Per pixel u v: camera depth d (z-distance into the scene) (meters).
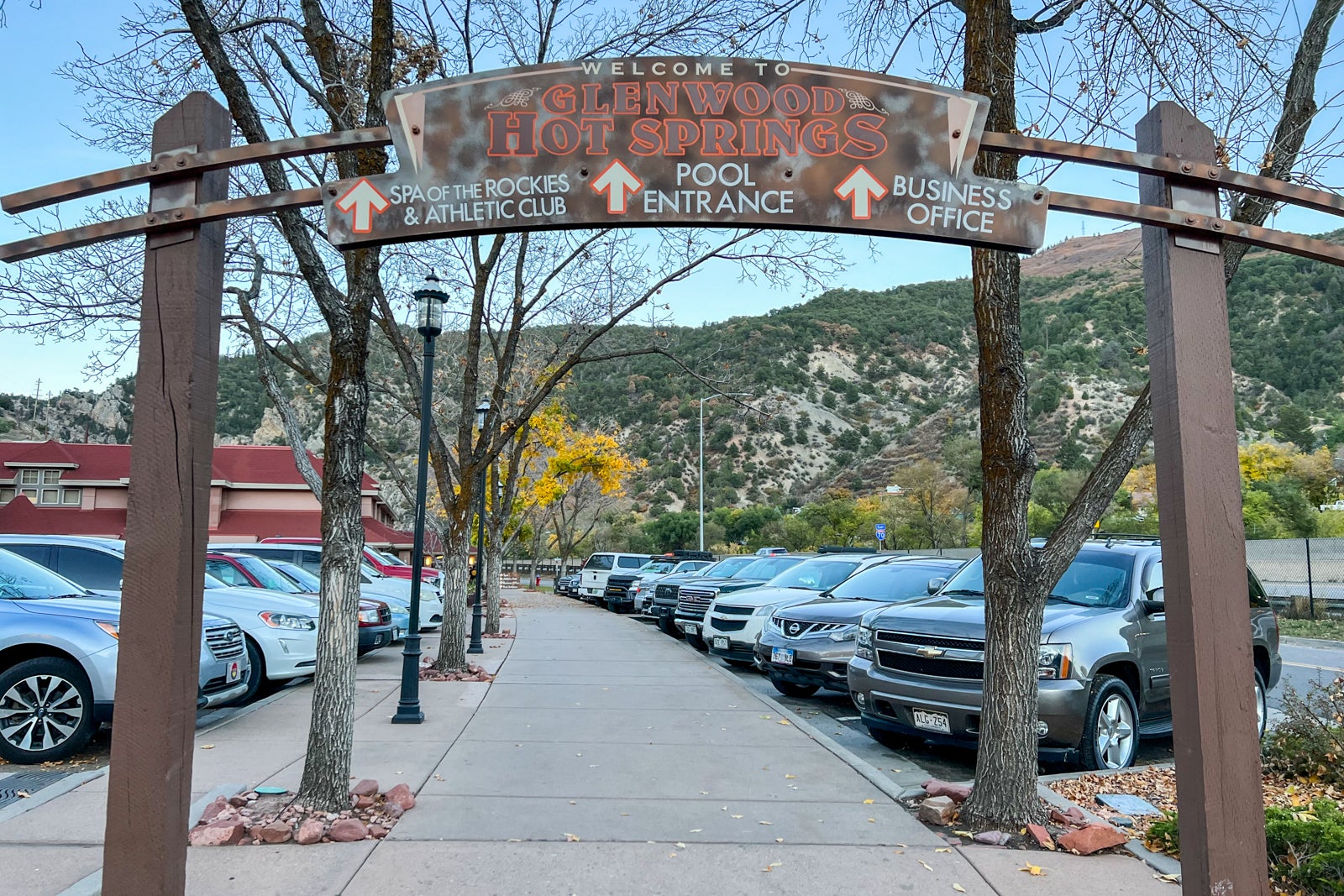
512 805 5.95
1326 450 52.62
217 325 3.84
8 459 37.47
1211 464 3.71
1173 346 3.78
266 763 6.89
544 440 32.97
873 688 7.67
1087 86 6.39
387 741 8.01
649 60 3.93
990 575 5.61
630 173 3.89
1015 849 5.15
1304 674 13.08
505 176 3.89
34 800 5.77
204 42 5.65
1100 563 8.23
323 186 3.86
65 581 8.41
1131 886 4.60
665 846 5.16
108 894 3.44
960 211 3.93
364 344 5.83
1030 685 5.53
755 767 7.10
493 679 12.12
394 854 4.96
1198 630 3.59
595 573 33.78
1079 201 3.90
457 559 12.73
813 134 3.92
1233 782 3.53
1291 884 4.61
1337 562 30.34
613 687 11.39
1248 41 6.34
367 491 41.62
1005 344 5.58
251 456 39.44
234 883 4.52
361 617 13.17
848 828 5.53
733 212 3.89
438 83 3.92
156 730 3.49
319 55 6.71
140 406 3.64
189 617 3.63
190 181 3.78
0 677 7.18
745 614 13.35
